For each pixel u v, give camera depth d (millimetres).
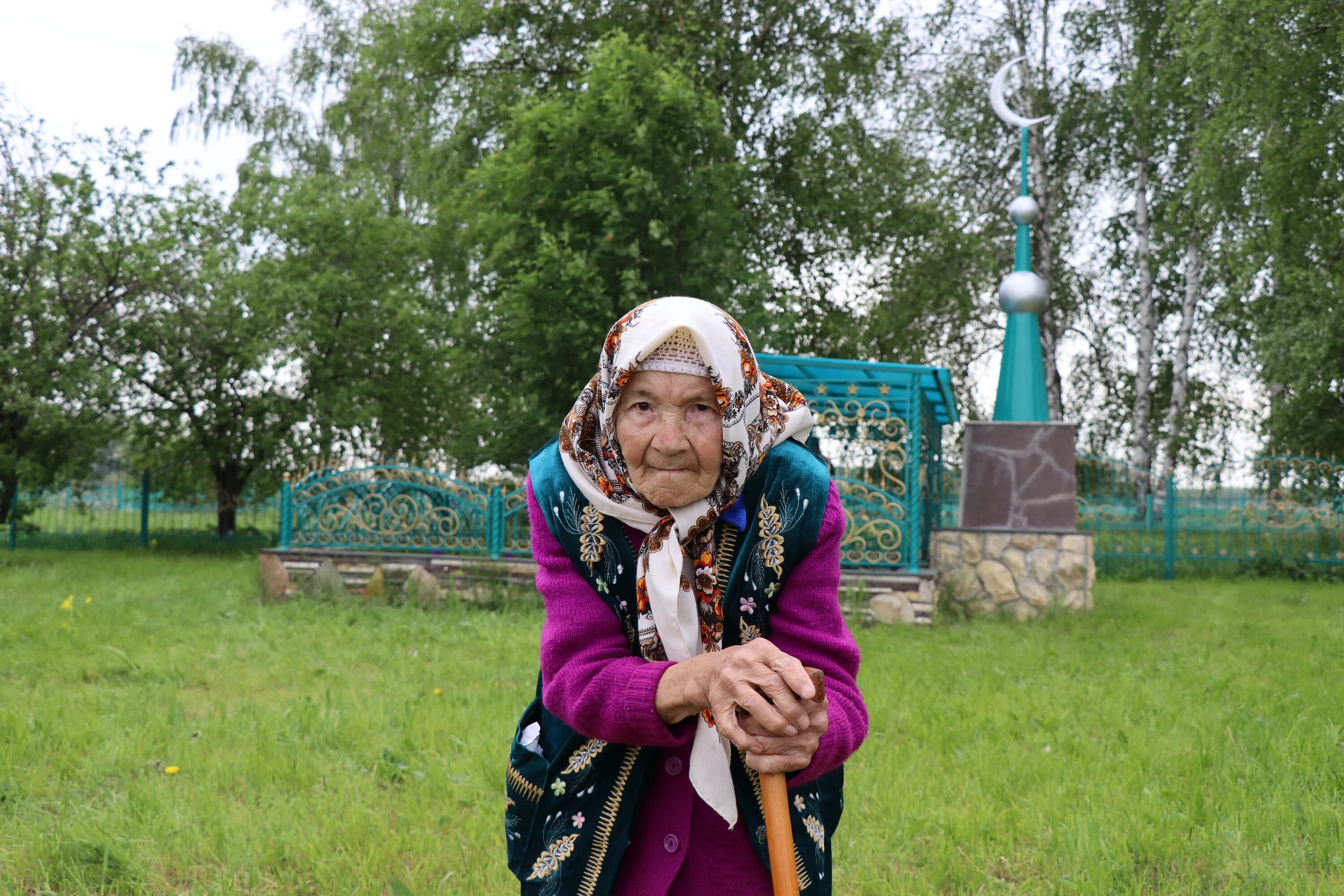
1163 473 23609
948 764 4504
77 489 17922
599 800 1467
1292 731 4867
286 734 4844
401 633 8148
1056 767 4398
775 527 1468
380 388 18969
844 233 20062
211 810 3785
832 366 9086
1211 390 23453
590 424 1494
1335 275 15188
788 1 18141
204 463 18641
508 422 15945
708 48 17281
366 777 4293
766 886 1458
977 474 10156
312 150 23219
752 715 1240
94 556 16016
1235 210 16438
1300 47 14234
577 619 1457
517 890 3166
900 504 9367
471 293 19703
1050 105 20906
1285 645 8117
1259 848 3527
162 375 17344
